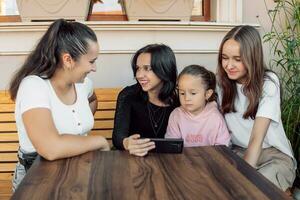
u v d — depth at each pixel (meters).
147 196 0.87
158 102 1.73
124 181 0.96
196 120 1.61
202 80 1.59
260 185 0.93
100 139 1.25
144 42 2.05
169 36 2.06
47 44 1.26
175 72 1.71
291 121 2.02
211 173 1.02
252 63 1.56
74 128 1.34
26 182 0.95
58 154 1.13
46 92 1.25
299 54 2.09
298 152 2.03
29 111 1.19
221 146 1.31
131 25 2.00
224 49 1.59
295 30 2.13
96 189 0.91
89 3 2.11
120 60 2.08
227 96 1.68
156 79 1.67
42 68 1.28
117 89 2.05
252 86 1.58
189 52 2.10
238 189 0.91
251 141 1.54
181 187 0.92
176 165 1.09
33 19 2.03
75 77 1.29
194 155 1.19
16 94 1.32
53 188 0.92
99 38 2.02
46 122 1.17
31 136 1.16
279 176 1.57
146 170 1.05
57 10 2.02
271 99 1.58
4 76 2.05
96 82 2.10
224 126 1.62
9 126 1.99
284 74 2.14
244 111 1.65
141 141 1.22
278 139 1.68
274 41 2.15
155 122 1.72
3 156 2.01
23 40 2.00
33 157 1.30
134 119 1.72
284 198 0.86
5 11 2.14
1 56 2.03
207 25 2.04
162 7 2.07
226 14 2.13
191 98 1.58
